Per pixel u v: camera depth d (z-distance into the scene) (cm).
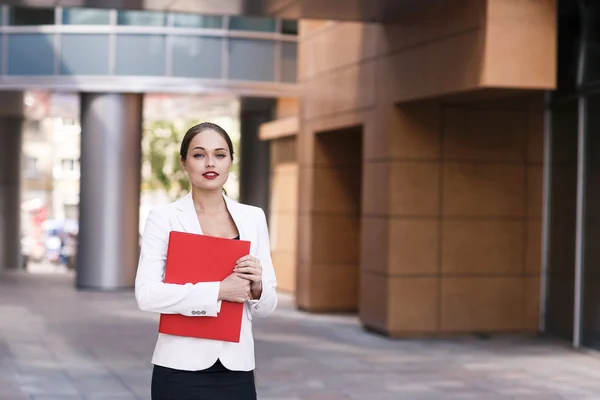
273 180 2458
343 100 1669
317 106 1809
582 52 1363
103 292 2248
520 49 1172
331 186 1858
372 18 1439
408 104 1459
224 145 423
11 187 3005
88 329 1571
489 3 1162
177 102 2561
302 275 1889
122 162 2269
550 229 1500
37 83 2248
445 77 1276
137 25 2223
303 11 1383
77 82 2234
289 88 2281
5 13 2256
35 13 2244
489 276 1498
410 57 1389
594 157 1352
